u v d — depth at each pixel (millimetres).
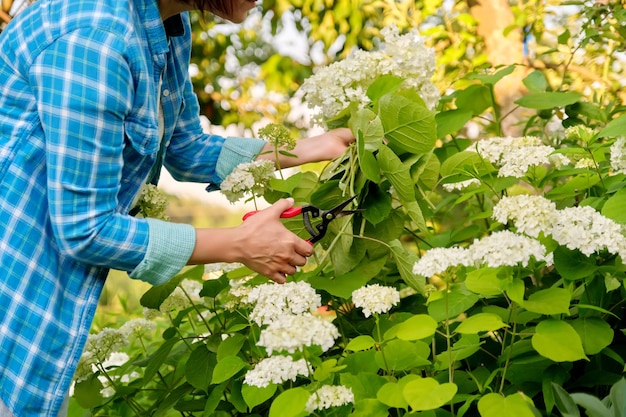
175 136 1886
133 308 3723
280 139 1762
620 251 1263
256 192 1754
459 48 3234
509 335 1584
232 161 1890
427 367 1452
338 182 1686
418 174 1684
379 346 1401
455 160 1791
